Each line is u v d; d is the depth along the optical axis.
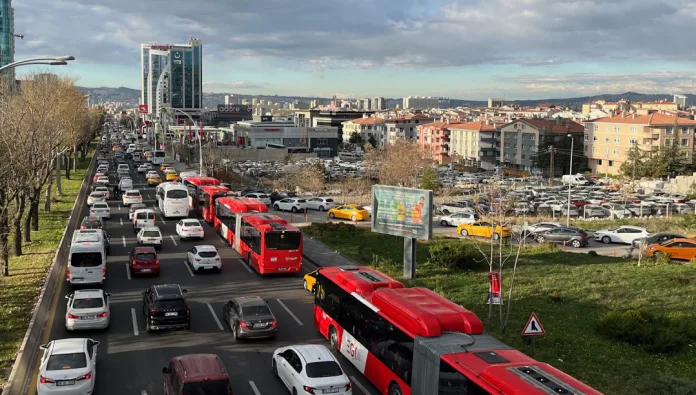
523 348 23.48
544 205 70.94
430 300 20.39
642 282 33.12
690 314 26.75
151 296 27.14
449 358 16.47
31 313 28.11
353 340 22.94
